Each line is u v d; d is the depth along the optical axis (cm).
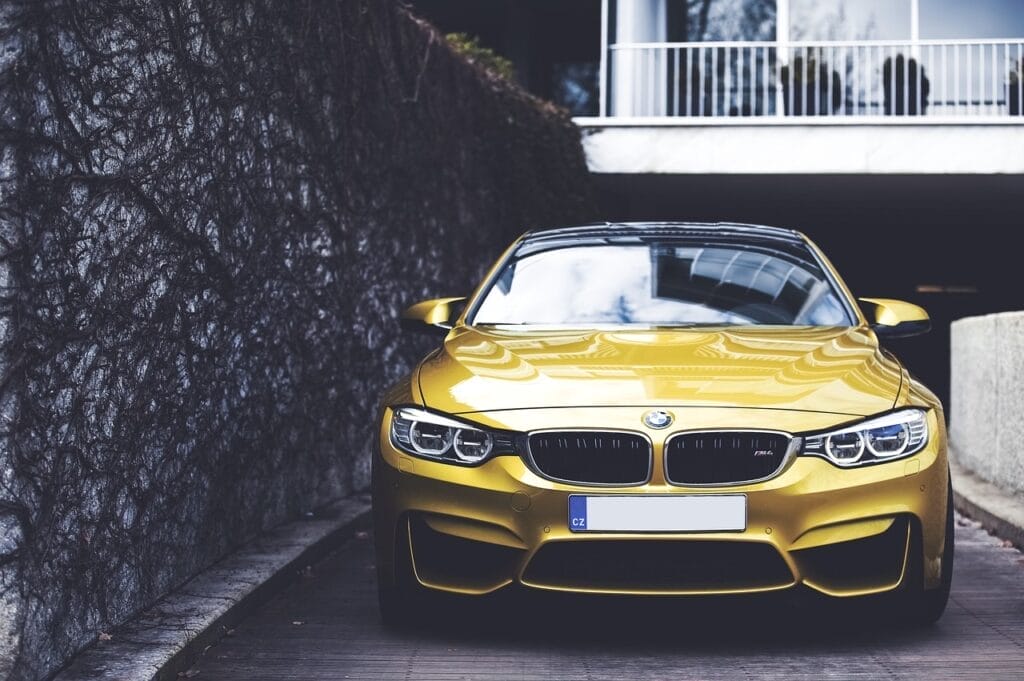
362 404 697
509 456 364
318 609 441
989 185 1312
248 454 516
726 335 435
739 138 1262
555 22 1878
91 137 345
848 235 1716
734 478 359
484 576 366
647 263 498
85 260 343
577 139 1209
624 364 394
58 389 328
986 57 1448
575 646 384
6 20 305
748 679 347
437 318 487
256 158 509
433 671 357
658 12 1527
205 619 388
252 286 507
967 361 838
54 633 328
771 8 1520
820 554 358
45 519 320
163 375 410
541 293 486
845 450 362
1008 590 477
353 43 661
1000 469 708
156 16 397
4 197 305
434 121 843
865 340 436
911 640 392
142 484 394
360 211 677
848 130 1245
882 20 1458
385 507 382
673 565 357
